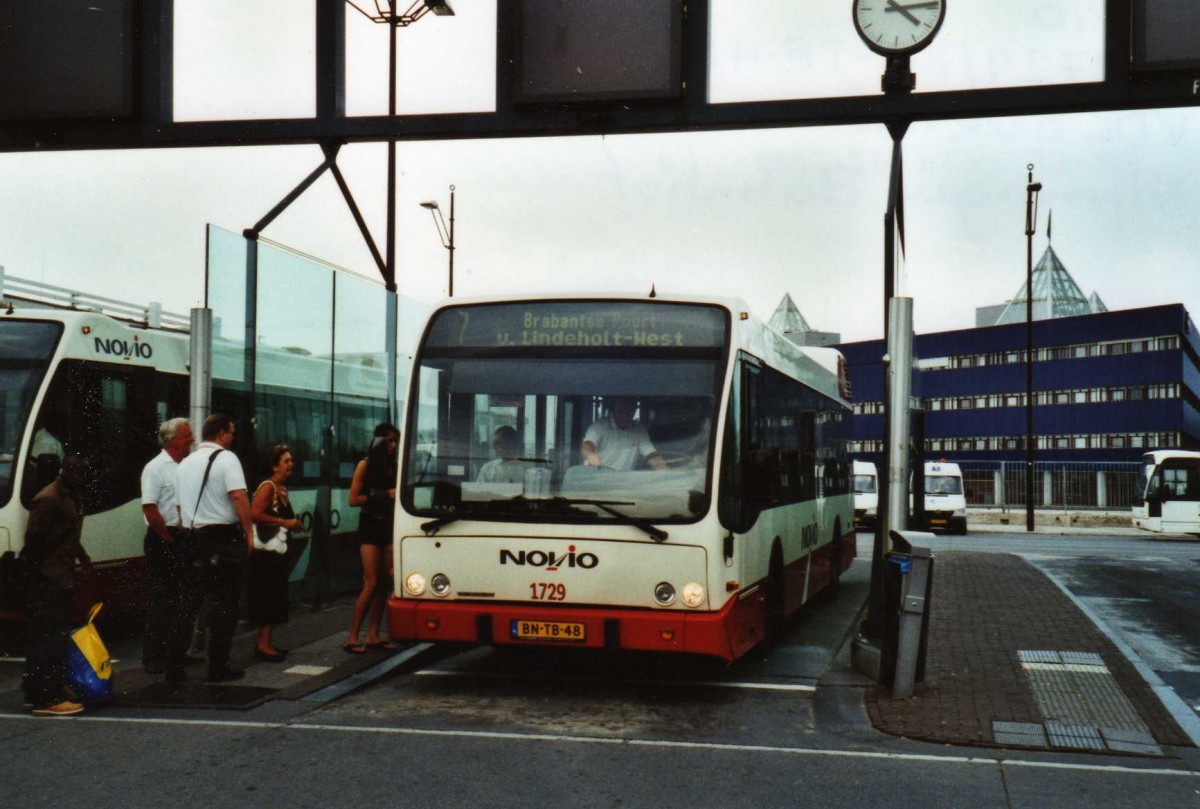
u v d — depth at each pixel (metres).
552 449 8.48
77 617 7.98
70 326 10.62
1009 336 74.94
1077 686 8.92
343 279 13.60
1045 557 25.62
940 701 8.38
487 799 5.90
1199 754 7.09
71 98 11.02
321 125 11.05
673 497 8.25
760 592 9.54
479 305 8.90
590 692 8.84
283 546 9.59
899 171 10.22
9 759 6.61
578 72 10.47
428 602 8.51
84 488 10.60
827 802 5.95
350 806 5.76
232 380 11.03
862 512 37.31
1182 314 65.88
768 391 10.17
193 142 11.12
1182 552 28.52
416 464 8.67
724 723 7.81
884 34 9.99
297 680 8.84
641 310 8.72
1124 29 9.80
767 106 10.30
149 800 5.84
